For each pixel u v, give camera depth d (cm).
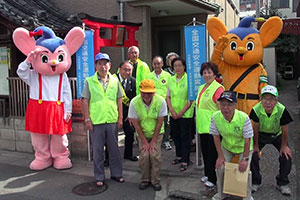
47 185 487
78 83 573
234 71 499
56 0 959
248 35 484
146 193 445
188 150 514
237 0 1883
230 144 387
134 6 847
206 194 425
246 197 378
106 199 429
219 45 489
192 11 949
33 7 805
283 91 1527
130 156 579
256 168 420
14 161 611
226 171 379
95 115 462
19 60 746
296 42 1945
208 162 435
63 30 719
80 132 592
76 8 939
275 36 485
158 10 920
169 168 527
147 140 461
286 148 411
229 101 361
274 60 1488
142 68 616
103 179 477
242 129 371
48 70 533
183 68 518
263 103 394
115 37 739
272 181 457
